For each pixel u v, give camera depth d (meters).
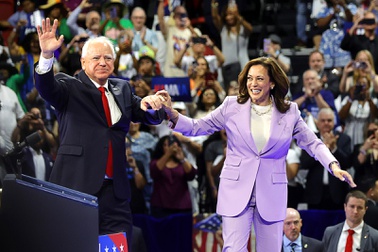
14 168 7.62
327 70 15.29
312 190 12.19
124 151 7.37
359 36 15.18
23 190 5.70
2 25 15.88
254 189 7.22
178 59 14.70
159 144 12.38
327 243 10.84
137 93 12.88
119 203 7.25
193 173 12.22
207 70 13.83
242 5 17.77
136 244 11.03
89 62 7.24
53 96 7.10
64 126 7.24
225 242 7.21
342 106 13.53
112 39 14.40
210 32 16.19
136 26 15.23
